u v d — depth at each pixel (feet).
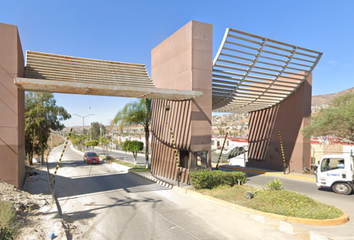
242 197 31.60
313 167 61.98
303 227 22.85
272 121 68.95
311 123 53.93
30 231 19.61
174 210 28.37
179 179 44.62
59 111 85.92
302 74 57.31
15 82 30.73
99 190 39.83
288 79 63.46
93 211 28.02
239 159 84.17
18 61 33.27
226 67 47.19
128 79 43.47
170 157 49.06
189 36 42.75
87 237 20.49
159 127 54.90
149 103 67.62
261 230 22.06
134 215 26.55
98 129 301.43
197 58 42.70
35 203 28.04
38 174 56.49
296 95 61.46
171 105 49.39
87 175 56.80
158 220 24.93
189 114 42.57
